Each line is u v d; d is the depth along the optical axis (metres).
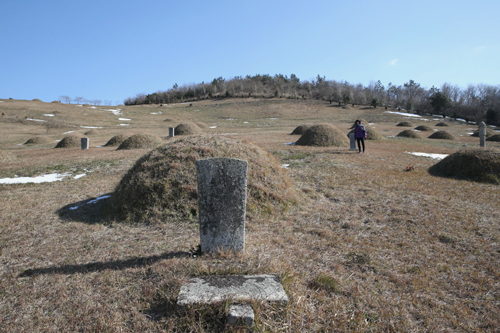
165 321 2.82
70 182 9.74
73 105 65.06
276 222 5.75
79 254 4.39
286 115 60.97
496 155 9.91
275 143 19.00
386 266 4.10
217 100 89.12
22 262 4.18
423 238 5.05
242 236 4.18
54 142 29.19
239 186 4.14
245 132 32.72
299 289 3.27
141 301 3.13
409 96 93.38
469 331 2.92
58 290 3.41
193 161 6.75
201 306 2.84
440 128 42.56
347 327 2.84
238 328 2.67
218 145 7.39
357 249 4.61
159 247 4.55
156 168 6.71
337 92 86.12
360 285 3.59
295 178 8.97
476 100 75.75
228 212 4.14
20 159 15.70
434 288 3.61
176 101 96.38
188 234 5.07
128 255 4.30
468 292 3.56
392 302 3.27
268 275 3.37
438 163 11.27
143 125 46.06
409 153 15.35
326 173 9.66
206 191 4.11
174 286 3.20
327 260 4.22
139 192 6.24
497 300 3.45
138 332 2.73
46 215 6.34
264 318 2.80
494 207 6.73
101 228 5.53
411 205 6.70
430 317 3.07
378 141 21.17
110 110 62.94
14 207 6.92
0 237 5.11
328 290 3.39
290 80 118.94
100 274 3.73
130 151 16.42
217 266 3.64
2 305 3.18
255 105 74.25
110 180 9.84
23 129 39.09
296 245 4.70
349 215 6.17
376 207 6.59
